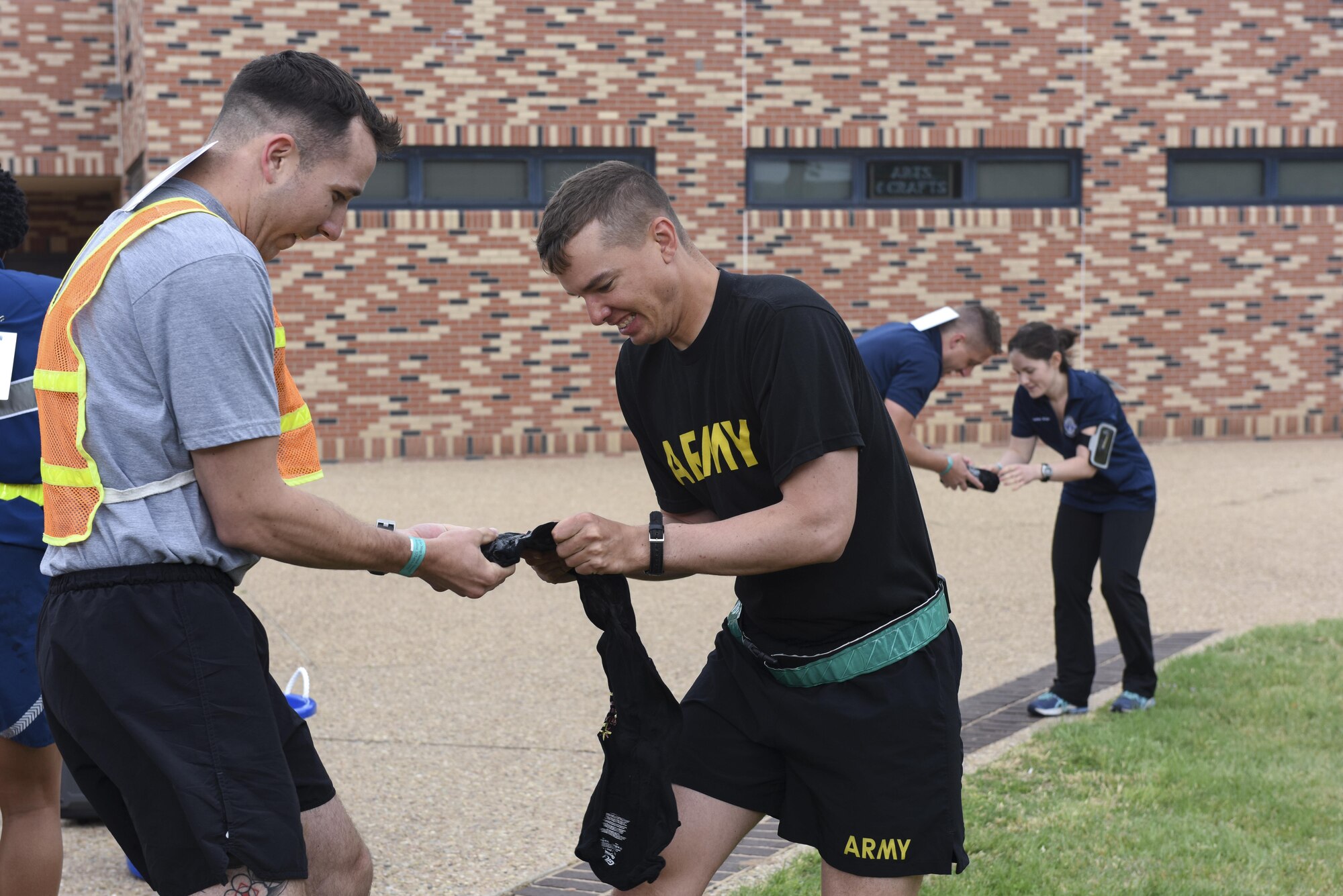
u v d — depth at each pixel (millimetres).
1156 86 14992
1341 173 15602
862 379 2426
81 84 15258
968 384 14977
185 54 13289
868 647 2471
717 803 2578
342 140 2322
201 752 2070
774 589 2496
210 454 2092
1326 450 14461
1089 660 5273
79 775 2229
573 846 3943
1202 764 4480
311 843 2291
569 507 10844
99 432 2102
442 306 13984
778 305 2342
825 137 14547
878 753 2453
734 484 2498
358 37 13680
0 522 2895
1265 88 15164
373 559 2318
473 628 7047
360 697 5645
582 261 2324
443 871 3750
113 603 2096
